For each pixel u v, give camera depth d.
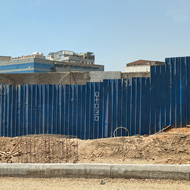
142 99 9.78
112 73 12.81
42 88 10.69
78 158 7.70
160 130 9.57
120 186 5.66
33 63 70.19
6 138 10.00
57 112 10.53
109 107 10.07
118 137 9.34
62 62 77.12
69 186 5.73
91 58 97.38
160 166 6.02
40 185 5.85
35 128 10.67
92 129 10.20
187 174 5.89
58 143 8.98
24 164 6.51
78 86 10.38
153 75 9.73
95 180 6.10
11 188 5.68
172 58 9.60
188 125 9.31
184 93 9.46
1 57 81.25
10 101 10.95
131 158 7.58
